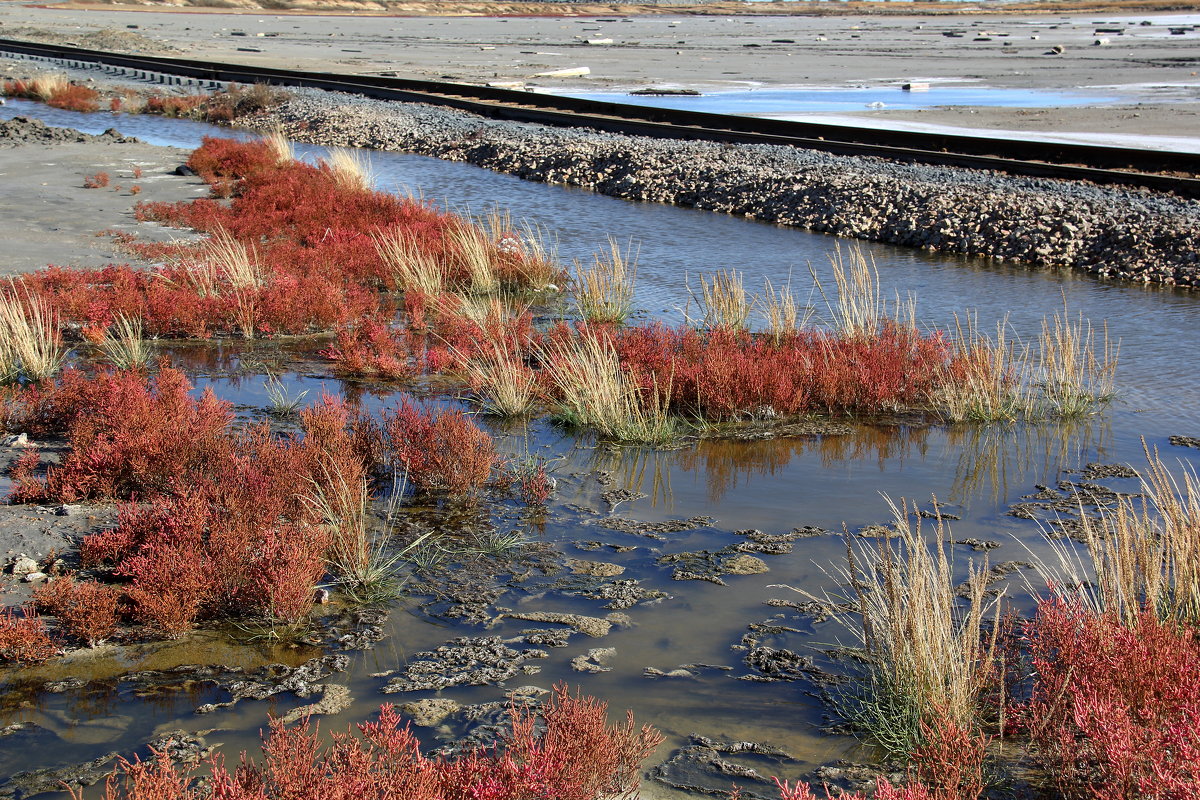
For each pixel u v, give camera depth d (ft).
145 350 35.81
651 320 40.73
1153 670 13.75
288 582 17.89
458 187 78.48
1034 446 27.45
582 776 12.61
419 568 20.38
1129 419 29.40
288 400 31.07
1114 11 605.31
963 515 22.97
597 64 194.59
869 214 61.82
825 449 27.50
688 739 14.73
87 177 71.61
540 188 78.89
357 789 11.96
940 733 13.21
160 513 20.36
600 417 28.50
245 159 74.49
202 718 15.21
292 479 22.21
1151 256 49.65
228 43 244.83
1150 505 23.06
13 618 17.43
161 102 128.06
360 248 49.16
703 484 25.02
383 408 30.25
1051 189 62.13
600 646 17.37
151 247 49.60
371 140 103.60
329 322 39.47
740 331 36.04
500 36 303.89
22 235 52.49
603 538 21.94
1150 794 11.86
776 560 20.71
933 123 103.76
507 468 25.77
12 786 13.61
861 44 267.80
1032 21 457.27
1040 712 14.16
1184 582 16.10
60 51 186.39
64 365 33.73
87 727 15.01
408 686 16.10
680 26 403.13
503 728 14.82
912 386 30.94
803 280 48.47
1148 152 67.87
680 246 57.06
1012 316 41.45
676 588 19.54
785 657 16.92
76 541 20.58
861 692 15.88
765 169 73.15
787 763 14.16
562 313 42.55
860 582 19.45
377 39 278.87
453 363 34.06
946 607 15.07
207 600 18.30
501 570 20.34
